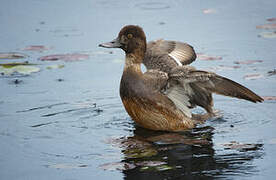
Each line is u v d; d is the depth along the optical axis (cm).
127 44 1122
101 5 1923
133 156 926
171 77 1042
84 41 1600
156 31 1631
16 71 1402
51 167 888
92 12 1844
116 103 1223
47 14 1836
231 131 1049
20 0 1986
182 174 850
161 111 1081
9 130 1058
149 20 1739
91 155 935
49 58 1481
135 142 1001
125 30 1127
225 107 1197
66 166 891
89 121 1119
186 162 896
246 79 1302
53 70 1414
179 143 994
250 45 1532
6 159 923
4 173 868
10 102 1210
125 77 1105
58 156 934
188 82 1050
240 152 934
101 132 1058
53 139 1015
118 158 919
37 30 1697
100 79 1354
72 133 1048
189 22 1722
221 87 1028
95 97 1252
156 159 913
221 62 1422
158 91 1081
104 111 1179
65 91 1280
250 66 1390
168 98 1090
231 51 1492
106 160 911
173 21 1730
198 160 904
